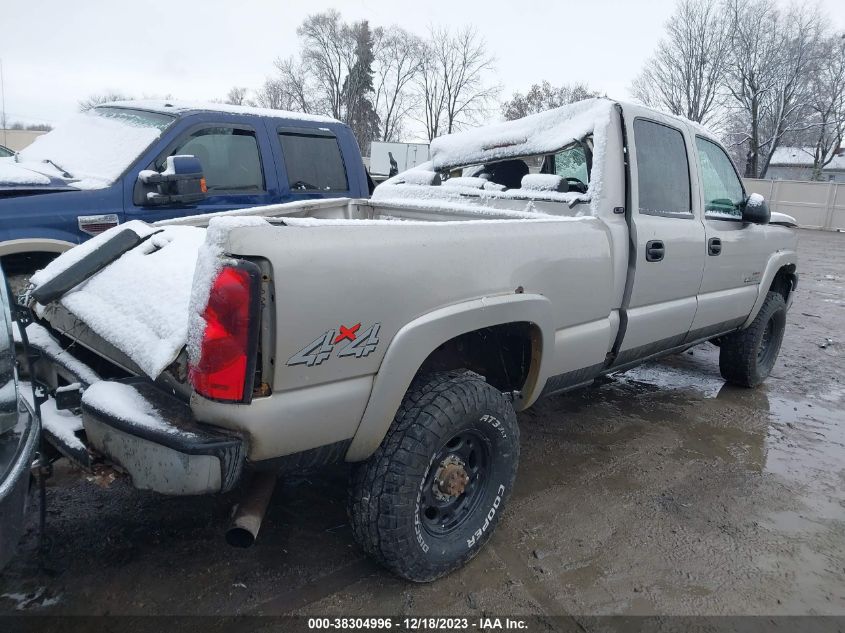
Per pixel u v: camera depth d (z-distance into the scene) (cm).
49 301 246
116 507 288
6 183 402
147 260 241
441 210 380
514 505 317
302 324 191
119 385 206
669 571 270
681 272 373
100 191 434
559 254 281
